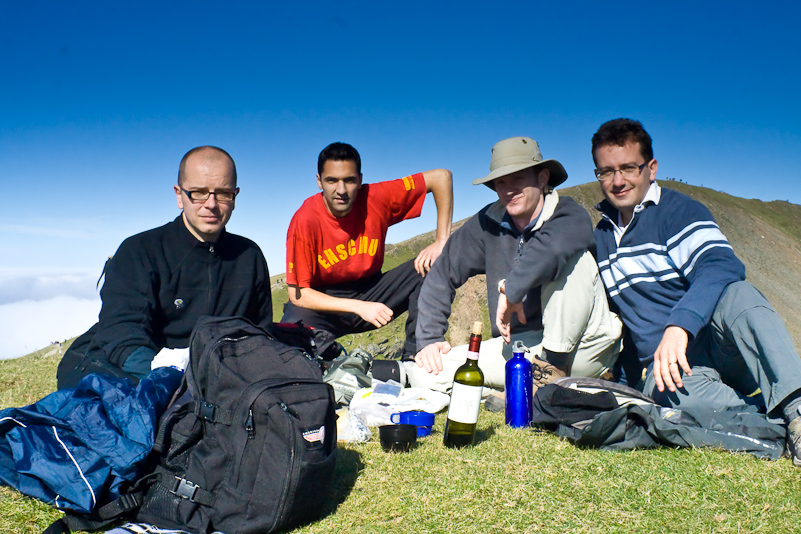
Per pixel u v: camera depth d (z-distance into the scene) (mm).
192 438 2053
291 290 4945
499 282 3695
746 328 2650
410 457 2629
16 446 2041
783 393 2443
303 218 4836
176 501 1963
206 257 3598
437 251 5062
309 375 2156
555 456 2586
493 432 3061
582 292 3404
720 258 2881
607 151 3230
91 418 2121
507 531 1885
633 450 2641
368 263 5125
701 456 2502
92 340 3090
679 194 3260
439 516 2012
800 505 2002
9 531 1920
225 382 2047
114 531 1838
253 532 1873
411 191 5254
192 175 3352
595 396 2873
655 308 3285
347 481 2355
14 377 6062
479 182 3484
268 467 1885
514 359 3262
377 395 3566
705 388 2838
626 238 3371
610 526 1897
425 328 3781
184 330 3539
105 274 3404
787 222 95750
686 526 1880
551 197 3619
